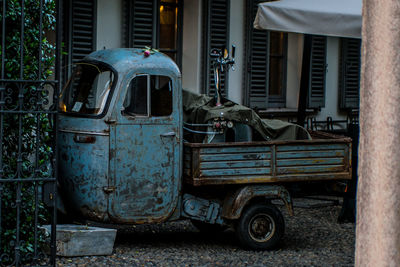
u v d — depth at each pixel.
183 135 7.50
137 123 6.73
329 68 12.35
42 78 6.05
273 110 11.53
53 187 5.64
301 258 7.00
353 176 8.84
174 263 6.54
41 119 6.09
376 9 3.23
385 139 3.20
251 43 11.20
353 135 8.79
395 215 3.19
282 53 11.94
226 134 7.33
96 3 9.66
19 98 5.54
